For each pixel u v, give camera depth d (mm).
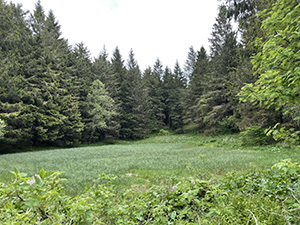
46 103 27672
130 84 47219
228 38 31375
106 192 2428
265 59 3545
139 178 7609
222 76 29391
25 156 16734
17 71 25844
